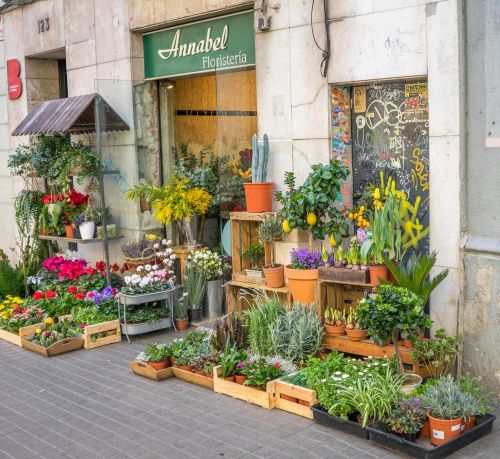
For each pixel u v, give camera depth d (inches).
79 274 378.6
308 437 211.2
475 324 239.9
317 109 291.1
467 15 235.9
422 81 266.5
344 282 263.1
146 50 383.9
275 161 310.7
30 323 339.9
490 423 208.1
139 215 367.6
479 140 236.5
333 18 280.2
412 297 217.5
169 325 336.5
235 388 244.8
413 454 194.7
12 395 265.0
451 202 245.4
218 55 341.7
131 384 267.9
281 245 295.7
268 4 305.7
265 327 267.9
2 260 449.7
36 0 445.7
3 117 494.0
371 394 210.4
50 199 406.3
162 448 210.4
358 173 294.2
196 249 356.5
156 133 386.9
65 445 217.2
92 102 367.9
